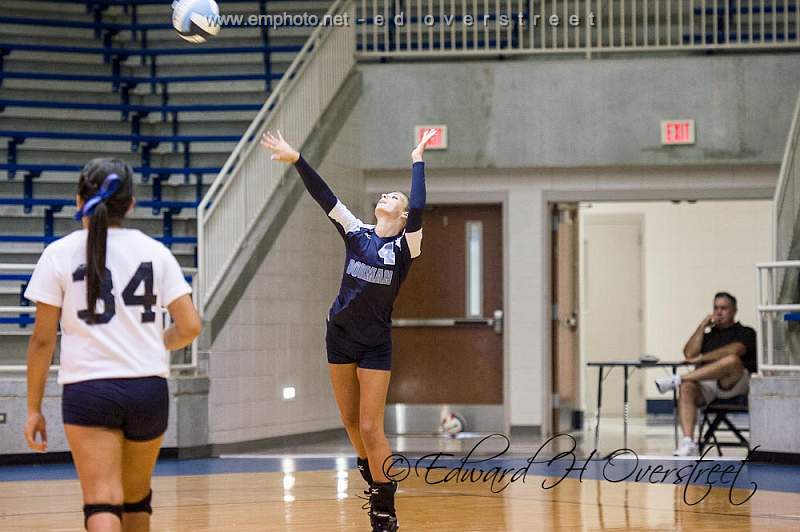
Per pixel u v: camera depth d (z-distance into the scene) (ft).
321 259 109.81
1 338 97.14
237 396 97.25
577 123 111.65
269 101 101.86
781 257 94.32
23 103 118.32
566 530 55.47
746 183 111.65
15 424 88.53
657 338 146.61
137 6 136.67
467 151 112.68
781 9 121.90
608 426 127.03
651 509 62.49
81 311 34.35
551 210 114.73
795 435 86.48
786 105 110.01
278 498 67.46
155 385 34.76
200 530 55.72
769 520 58.70
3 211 111.24
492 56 119.55
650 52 117.60
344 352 52.39
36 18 132.98
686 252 146.92
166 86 124.67
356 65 114.62
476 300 115.34
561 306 122.42
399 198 52.65
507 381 112.78
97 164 35.88
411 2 123.95
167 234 108.78
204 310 94.99
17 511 63.10
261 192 101.30
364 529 55.77
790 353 92.32
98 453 33.88
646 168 112.47
